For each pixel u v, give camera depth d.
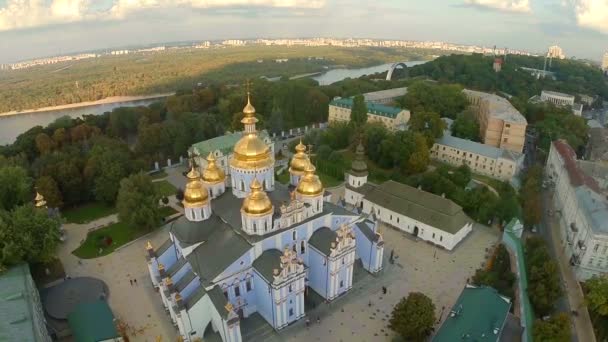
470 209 98.12
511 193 101.94
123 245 86.88
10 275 65.69
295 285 63.06
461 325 55.84
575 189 93.06
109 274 77.69
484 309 57.91
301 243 69.62
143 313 67.62
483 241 89.00
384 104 180.38
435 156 139.00
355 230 77.88
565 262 84.69
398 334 63.19
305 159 78.62
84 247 86.44
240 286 64.25
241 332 63.91
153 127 131.38
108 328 60.16
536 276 67.69
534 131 165.88
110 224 95.38
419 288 74.12
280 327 63.81
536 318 65.81
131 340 62.28
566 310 70.50
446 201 89.25
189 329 60.56
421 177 108.31
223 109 171.38
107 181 101.56
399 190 96.75
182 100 177.25
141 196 90.88
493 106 155.25
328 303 69.88
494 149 126.75
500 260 77.88
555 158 122.94
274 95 179.50
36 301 61.88
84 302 66.50
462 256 83.69
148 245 70.88
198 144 125.75
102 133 148.12
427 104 174.00
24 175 92.88
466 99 178.62
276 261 62.88
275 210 67.75
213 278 60.25
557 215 104.00
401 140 123.50
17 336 51.19
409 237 90.69
